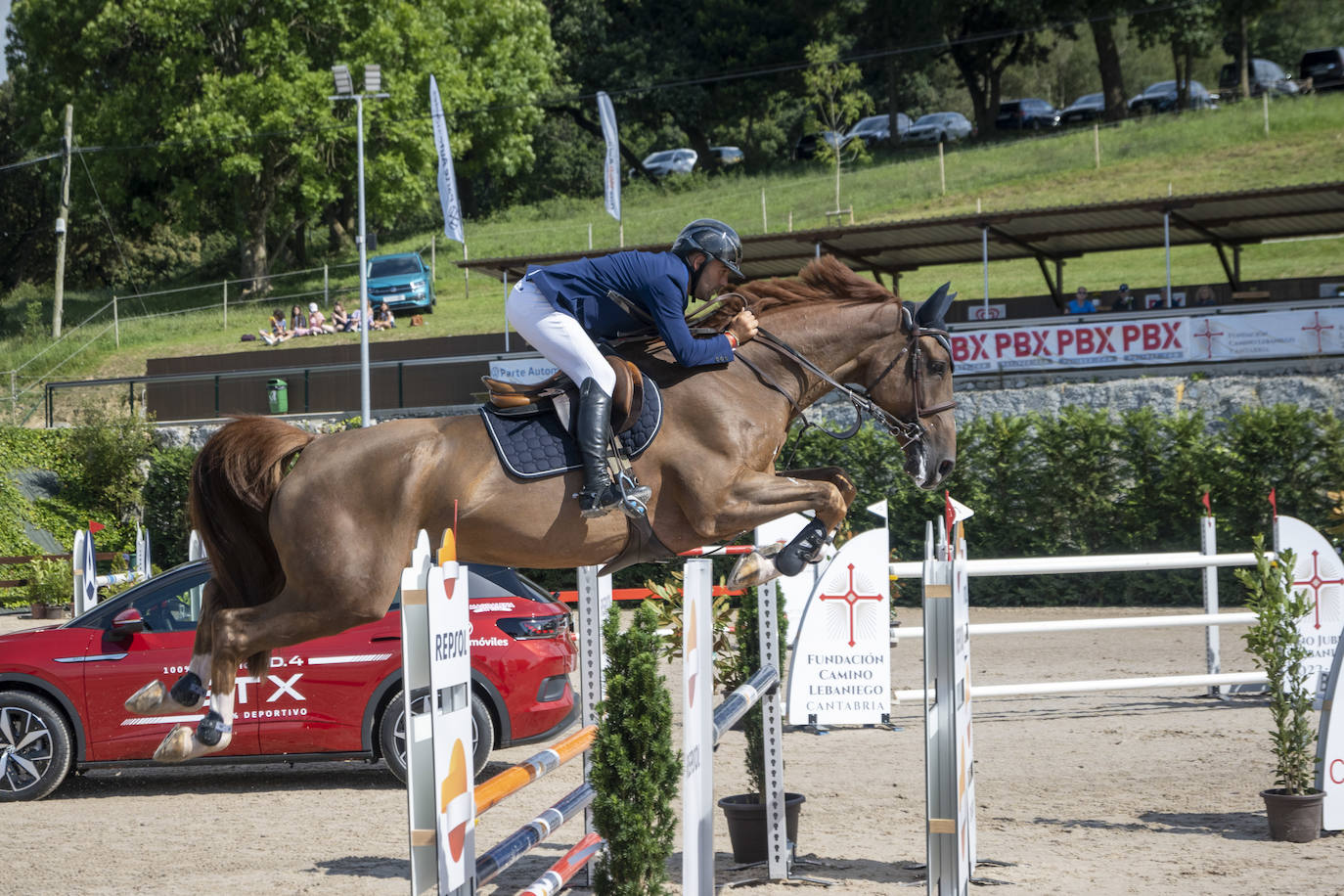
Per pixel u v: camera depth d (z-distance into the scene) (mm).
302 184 41125
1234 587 16125
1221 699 10719
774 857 5727
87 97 41750
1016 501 17234
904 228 22828
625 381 4652
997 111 60625
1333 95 48031
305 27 41656
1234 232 25047
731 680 9711
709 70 59969
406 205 43875
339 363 26969
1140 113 53688
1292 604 6398
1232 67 54094
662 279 4727
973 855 5301
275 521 4750
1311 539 9102
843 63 55219
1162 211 21797
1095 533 16922
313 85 39844
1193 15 50719
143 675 7766
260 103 40000
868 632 9375
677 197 54531
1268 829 6375
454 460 4652
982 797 7367
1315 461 15836
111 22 39969
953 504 5207
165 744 4555
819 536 4891
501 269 24734
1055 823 6676
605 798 4176
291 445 4938
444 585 3281
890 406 5383
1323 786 6316
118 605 8133
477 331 33062
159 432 25141
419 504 4645
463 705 3428
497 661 7812
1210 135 44188
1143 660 12617
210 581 5066
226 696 4637
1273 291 25984
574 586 18984
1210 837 6297
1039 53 60719
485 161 50500
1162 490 16484
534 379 23406
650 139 67125
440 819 3172
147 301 45531
